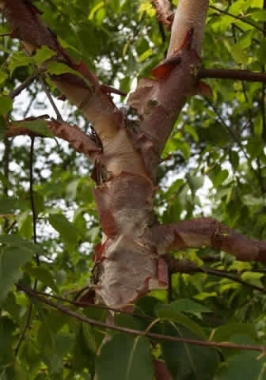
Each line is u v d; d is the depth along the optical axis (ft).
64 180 9.80
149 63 9.99
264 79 6.19
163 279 5.24
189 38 6.02
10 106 4.40
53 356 4.99
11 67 4.93
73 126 5.72
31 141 5.73
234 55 8.80
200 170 9.69
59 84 5.49
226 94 11.47
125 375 3.92
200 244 5.45
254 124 11.54
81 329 4.89
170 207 9.12
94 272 5.36
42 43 5.38
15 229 7.14
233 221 9.89
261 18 8.36
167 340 4.05
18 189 6.35
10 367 4.50
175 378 4.03
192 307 4.30
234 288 10.14
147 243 5.30
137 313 4.34
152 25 11.50
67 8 8.96
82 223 9.77
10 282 3.82
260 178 10.32
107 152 5.53
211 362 4.07
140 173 5.46
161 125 5.72
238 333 4.03
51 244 10.00
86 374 5.12
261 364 3.75
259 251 5.51
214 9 8.87
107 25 13.97
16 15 5.38
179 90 5.87
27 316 5.11
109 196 5.41
